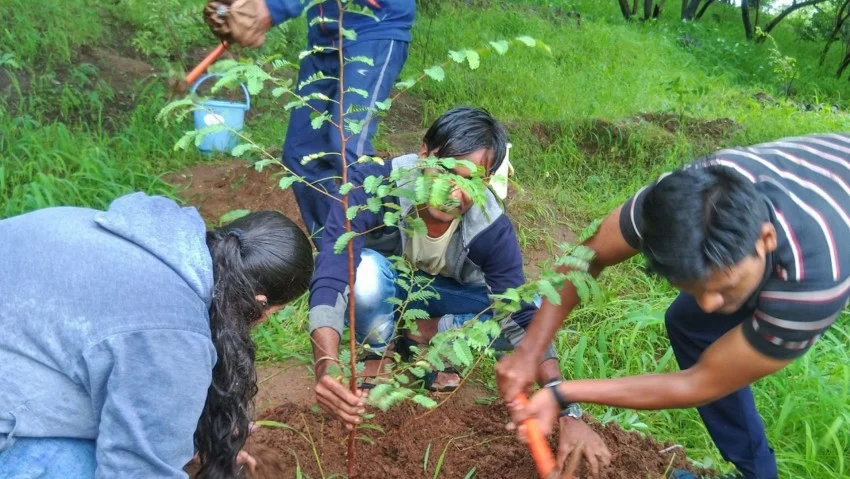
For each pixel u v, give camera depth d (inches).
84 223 63.9
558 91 283.1
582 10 531.8
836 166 71.0
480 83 277.7
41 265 60.8
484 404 115.6
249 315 69.7
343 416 83.5
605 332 137.3
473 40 331.0
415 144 219.8
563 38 379.9
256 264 68.8
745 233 60.0
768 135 267.0
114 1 271.1
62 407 61.4
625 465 101.0
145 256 61.7
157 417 60.3
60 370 60.1
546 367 92.0
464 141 89.3
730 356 69.6
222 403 68.9
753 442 94.3
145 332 58.8
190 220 66.4
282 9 119.3
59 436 63.1
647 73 346.0
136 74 231.3
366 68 132.7
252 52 234.7
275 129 209.8
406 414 110.0
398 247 110.5
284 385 119.3
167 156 188.2
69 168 171.5
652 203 63.0
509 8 422.9
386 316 108.1
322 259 95.1
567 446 92.6
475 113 90.7
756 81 447.8
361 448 103.2
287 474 97.3
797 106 358.3
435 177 67.6
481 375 123.3
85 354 58.2
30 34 223.5
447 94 261.6
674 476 100.7
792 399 113.4
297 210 175.3
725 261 60.3
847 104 442.9
